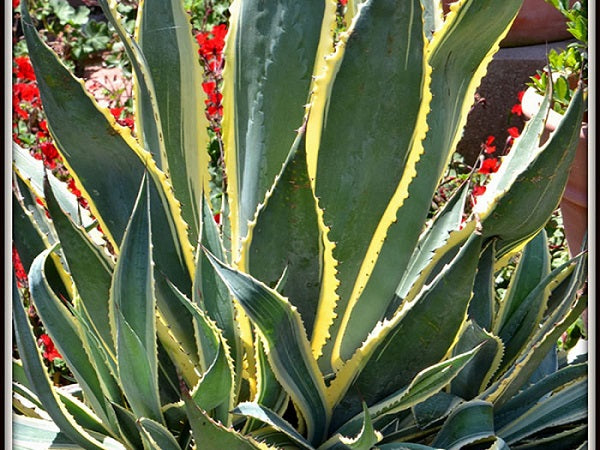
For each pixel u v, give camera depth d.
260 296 1.71
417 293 1.95
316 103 1.78
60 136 1.86
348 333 1.95
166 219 1.92
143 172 1.90
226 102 1.97
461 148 3.71
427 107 1.79
